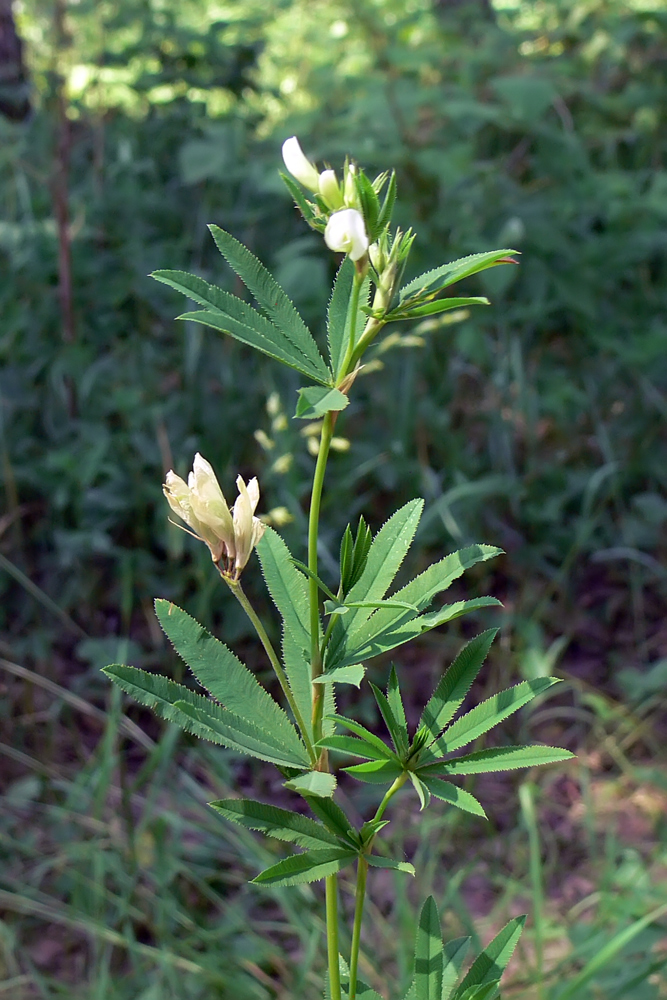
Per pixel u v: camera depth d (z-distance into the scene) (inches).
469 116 169.6
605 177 176.4
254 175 166.1
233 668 40.6
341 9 205.8
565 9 216.5
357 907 39.9
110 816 105.7
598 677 126.8
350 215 34.1
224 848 102.0
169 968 84.4
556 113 204.8
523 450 151.6
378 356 149.2
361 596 40.8
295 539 116.3
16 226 161.8
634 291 172.9
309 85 199.9
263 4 207.5
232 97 195.0
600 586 137.9
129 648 122.0
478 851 103.1
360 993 45.6
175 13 190.4
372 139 167.6
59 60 165.0
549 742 118.5
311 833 38.6
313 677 38.8
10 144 180.2
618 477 144.3
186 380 147.2
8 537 135.5
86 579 130.8
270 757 38.7
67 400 145.2
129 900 92.7
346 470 139.3
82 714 119.7
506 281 140.2
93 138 191.2
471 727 39.5
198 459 38.5
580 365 161.0
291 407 141.6
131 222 170.6
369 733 38.0
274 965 90.8
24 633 127.7
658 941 88.0
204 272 163.0
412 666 126.7
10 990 88.0
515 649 124.2
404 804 108.2
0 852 100.2
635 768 113.0
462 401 158.9
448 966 45.3
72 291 151.9
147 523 135.4
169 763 110.3
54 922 96.7
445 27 206.7
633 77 207.5
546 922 94.6
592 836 96.9
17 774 110.2
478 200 159.5
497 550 39.4
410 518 41.3
